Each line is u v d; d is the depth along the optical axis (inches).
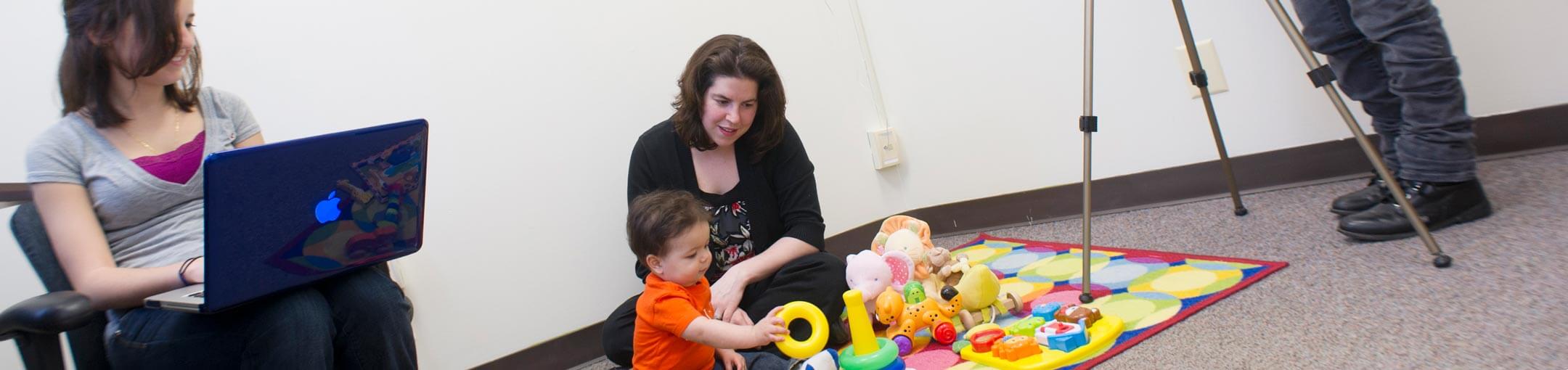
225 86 64.8
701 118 67.0
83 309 38.9
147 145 49.0
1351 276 60.5
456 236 74.2
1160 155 90.1
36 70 60.9
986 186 100.8
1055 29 92.0
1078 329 57.0
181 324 44.2
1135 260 75.0
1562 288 50.8
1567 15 72.4
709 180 71.0
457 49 75.0
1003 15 94.5
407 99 72.5
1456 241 62.6
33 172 46.0
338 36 70.0
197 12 63.9
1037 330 58.6
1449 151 64.8
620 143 84.0
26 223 46.5
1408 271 59.0
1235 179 85.7
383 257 49.3
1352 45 69.7
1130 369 52.8
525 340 77.8
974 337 59.7
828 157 97.9
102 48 45.6
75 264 44.9
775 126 68.7
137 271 44.6
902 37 101.6
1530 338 45.7
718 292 64.9
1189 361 52.1
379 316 48.6
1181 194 89.9
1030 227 96.8
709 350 58.8
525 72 78.4
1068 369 54.7
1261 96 84.0
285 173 40.9
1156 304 63.0
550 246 79.5
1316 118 82.2
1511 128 76.8
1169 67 87.4
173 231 48.4
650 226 57.4
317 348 45.4
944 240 101.4
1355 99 72.9
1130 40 88.8
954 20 97.6
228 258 40.1
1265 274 64.2
